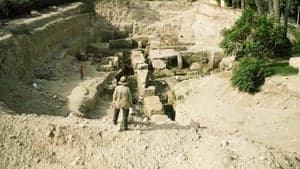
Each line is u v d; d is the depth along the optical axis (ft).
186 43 137.49
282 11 128.47
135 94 96.68
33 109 64.28
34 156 42.16
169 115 84.02
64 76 95.86
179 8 161.17
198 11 151.74
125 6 156.35
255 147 43.93
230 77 89.30
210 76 97.86
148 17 155.43
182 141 44.75
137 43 141.08
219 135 47.01
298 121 70.08
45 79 90.27
